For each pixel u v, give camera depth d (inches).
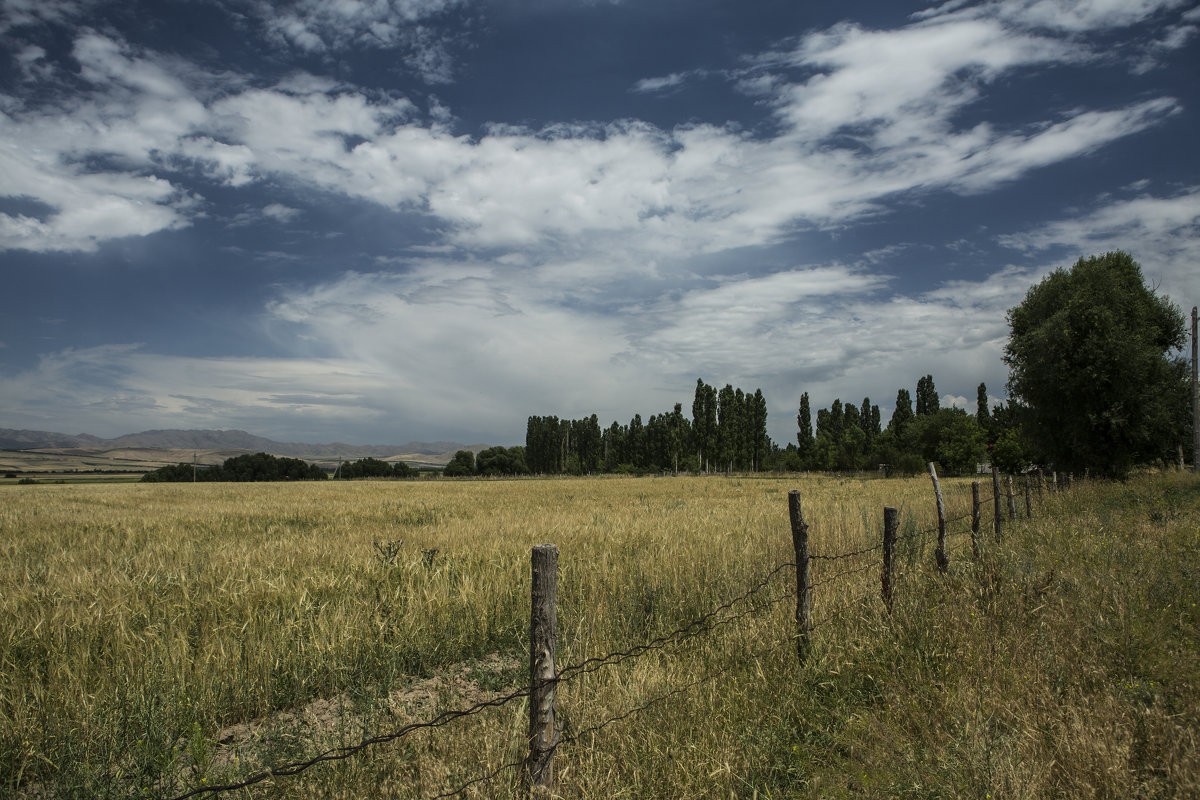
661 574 356.8
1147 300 1473.9
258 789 157.6
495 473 4763.8
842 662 224.1
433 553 407.2
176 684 214.8
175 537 620.7
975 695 190.1
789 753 179.0
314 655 247.8
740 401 4003.4
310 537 576.1
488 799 145.2
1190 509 612.4
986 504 779.4
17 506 1125.1
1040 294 1462.8
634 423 4498.0
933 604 273.3
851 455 3316.9
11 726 185.2
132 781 166.6
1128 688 188.7
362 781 159.8
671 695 195.3
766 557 398.0
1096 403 1317.7
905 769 159.3
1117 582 289.0
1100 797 144.6
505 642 288.8
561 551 432.1
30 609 298.2
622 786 157.2
